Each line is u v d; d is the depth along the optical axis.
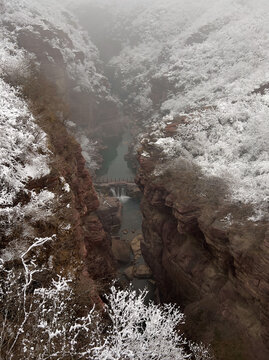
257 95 30.44
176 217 22.58
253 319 16.91
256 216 19.20
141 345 8.16
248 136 25.89
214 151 26.22
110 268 24.25
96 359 6.61
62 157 19.91
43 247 12.13
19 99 17.92
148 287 27.39
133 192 45.88
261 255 16.36
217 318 18.14
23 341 6.06
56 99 27.27
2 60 21.69
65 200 15.20
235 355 16.12
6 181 12.47
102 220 35.97
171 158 26.64
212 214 20.55
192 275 21.75
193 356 15.76
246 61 48.50
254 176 22.69
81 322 8.70
